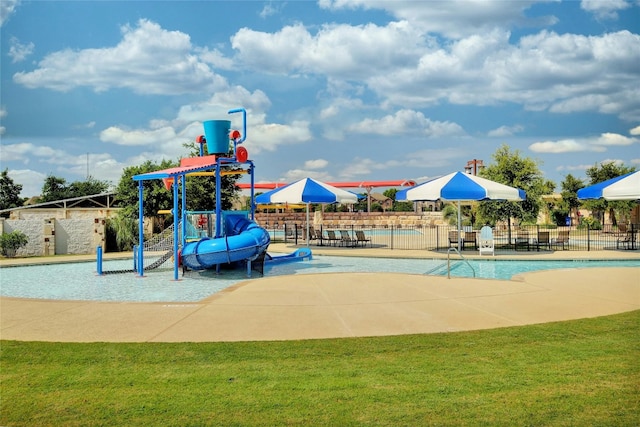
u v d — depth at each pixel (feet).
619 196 63.46
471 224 130.52
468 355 21.27
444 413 15.24
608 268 52.03
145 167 93.97
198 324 27.81
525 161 82.07
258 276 50.29
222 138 53.83
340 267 58.08
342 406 15.89
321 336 24.98
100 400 16.67
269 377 18.74
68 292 42.01
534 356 20.97
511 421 14.61
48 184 176.14
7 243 75.25
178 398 16.76
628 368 19.25
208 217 61.11
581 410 15.30
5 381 18.62
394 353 21.74
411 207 219.20
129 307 32.89
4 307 33.09
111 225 84.94
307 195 72.02
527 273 48.16
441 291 38.09
